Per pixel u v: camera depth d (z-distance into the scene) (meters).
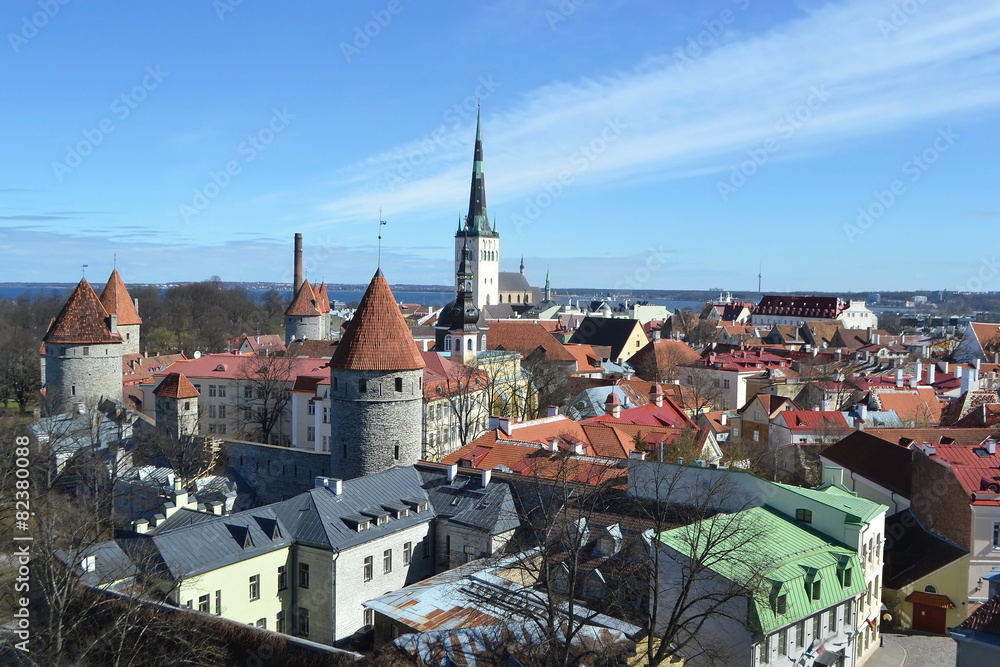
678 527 48.00
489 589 46.62
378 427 74.06
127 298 143.75
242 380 113.94
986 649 37.25
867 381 117.06
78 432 90.88
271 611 54.97
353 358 73.69
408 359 74.81
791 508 52.34
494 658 37.88
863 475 70.88
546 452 66.50
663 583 45.50
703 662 43.94
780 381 130.38
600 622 42.66
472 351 130.25
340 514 58.22
